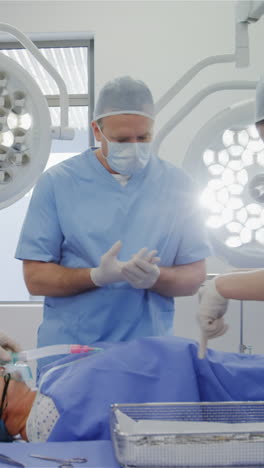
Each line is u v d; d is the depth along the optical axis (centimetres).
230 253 203
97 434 118
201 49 352
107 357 131
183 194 192
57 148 412
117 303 177
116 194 186
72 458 102
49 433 123
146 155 180
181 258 191
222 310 123
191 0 351
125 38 354
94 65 357
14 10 360
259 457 93
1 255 414
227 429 107
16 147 173
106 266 162
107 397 123
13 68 170
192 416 117
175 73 353
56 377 134
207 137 198
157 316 182
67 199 184
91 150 193
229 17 350
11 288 412
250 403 112
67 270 175
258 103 172
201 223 194
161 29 352
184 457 92
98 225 182
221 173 202
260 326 325
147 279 163
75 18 357
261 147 201
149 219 185
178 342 137
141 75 354
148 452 92
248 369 138
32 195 187
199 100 201
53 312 182
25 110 175
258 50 349
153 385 128
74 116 414
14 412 137
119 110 173
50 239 183
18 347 148
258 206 203
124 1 354
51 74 188
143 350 133
